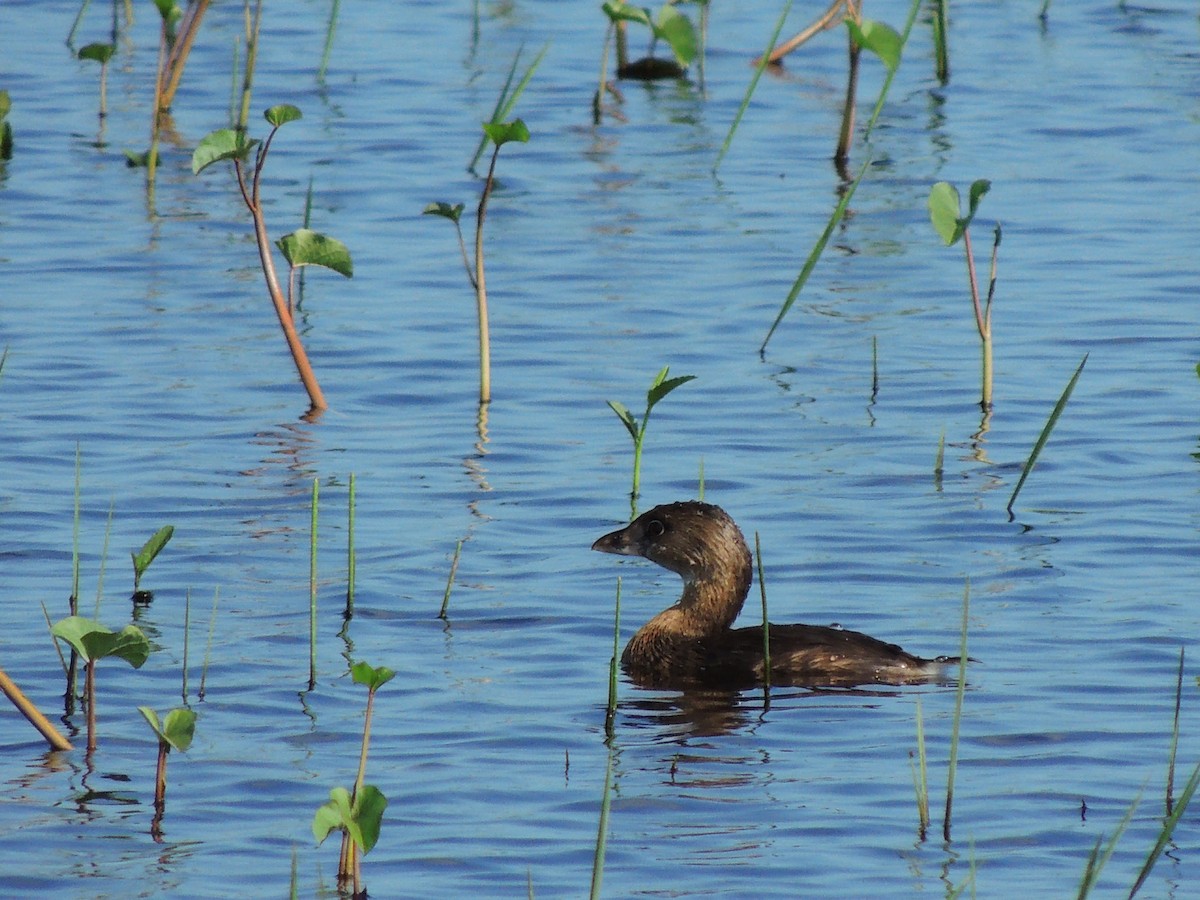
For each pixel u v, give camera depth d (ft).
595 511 46.80
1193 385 55.11
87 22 97.40
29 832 30.25
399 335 59.82
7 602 40.63
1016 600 41.11
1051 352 57.98
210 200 72.79
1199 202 72.02
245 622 39.86
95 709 35.24
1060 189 73.82
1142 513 45.93
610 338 59.52
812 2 101.35
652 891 28.40
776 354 58.13
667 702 36.45
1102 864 26.94
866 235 69.26
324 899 28.17
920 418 52.95
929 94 86.94
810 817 30.99
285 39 94.68
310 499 47.37
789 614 40.88
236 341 59.11
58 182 74.13
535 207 72.28
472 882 28.71
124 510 46.34
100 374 55.77
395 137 80.28
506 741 34.22
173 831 30.42
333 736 34.30
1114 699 35.78
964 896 28.22
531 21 99.14
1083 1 101.91
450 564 43.47
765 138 81.05
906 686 36.99
